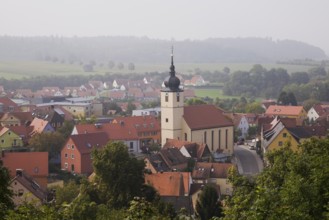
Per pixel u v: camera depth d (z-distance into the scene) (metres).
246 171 172.62
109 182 118.94
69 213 49.25
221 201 119.12
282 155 89.81
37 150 180.38
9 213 45.31
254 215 46.66
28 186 114.62
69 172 169.25
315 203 54.94
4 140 189.38
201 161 179.38
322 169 59.28
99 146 173.88
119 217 84.94
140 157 179.75
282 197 54.69
